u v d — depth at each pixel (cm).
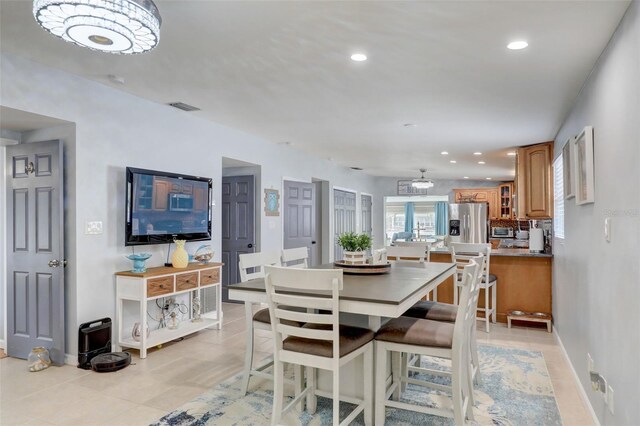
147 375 325
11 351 370
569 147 343
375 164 832
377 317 244
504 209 1042
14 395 289
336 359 210
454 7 215
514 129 488
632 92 185
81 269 348
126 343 371
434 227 1182
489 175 991
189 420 253
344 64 300
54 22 186
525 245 842
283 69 312
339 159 769
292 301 218
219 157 500
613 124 216
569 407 272
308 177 721
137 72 326
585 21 220
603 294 235
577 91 339
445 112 425
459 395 225
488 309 468
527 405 274
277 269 218
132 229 378
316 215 827
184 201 433
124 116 381
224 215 614
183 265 408
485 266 462
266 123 490
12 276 369
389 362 273
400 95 373
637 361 177
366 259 328
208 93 376
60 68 322
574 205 328
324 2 213
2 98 291
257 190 590
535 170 571
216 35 254
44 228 351
